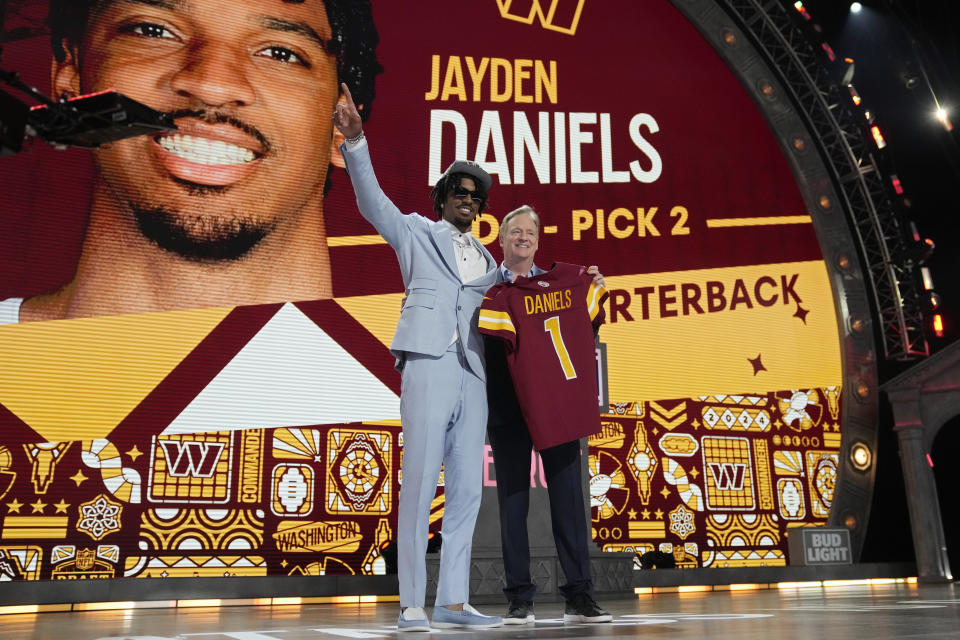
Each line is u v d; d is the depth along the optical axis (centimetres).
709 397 753
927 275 769
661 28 852
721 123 841
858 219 845
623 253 762
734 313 784
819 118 858
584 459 458
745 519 732
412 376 196
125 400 583
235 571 579
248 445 608
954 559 759
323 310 661
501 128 754
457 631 177
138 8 657
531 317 211
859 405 793
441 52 756
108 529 554
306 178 683
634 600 418
